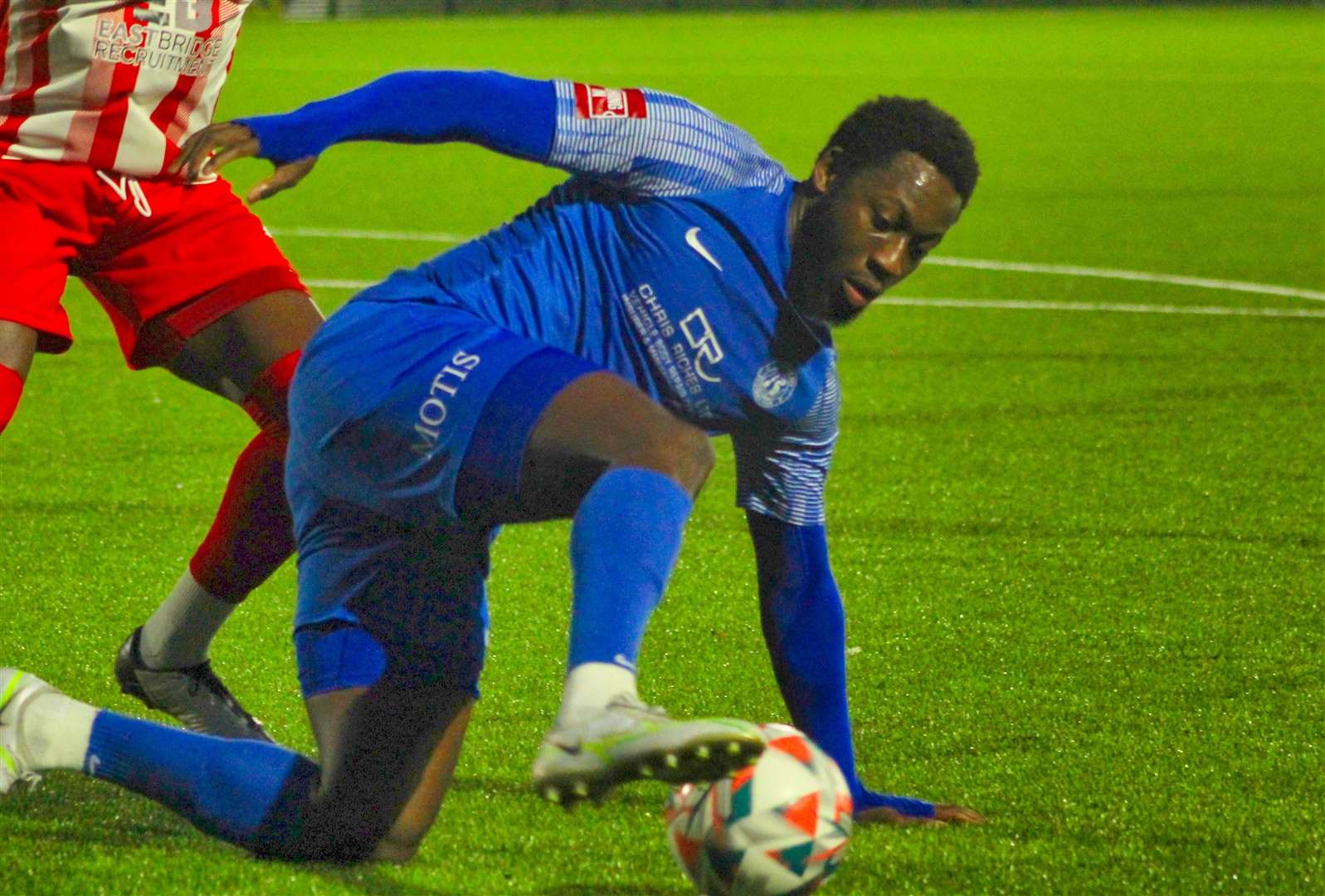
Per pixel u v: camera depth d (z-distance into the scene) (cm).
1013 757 1098
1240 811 1001
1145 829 970
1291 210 4253
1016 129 6222
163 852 890
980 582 1523
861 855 914
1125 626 1395
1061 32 11969
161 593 1460
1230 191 4619
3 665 1259
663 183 857
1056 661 1304
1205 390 2358
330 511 878
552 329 870
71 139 1120
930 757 1098
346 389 833
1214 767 1080
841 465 1961
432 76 847
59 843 904
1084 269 3391
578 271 873
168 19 1134
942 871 898
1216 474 1925
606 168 856
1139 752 1109
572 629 734
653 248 856
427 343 826
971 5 15475
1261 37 11556
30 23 1109
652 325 863
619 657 715
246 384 1152
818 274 858
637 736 673
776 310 855
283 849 865
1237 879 896
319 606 877
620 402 787
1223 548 1638
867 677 1262
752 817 776
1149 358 2567
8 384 1095
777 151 5225
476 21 13538
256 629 1362
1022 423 2172
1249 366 2512
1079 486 1872
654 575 742
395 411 815
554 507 814
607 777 684
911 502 1805
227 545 1041
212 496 1805
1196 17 13950
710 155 858
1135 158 5397
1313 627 1398
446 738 872
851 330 2780
